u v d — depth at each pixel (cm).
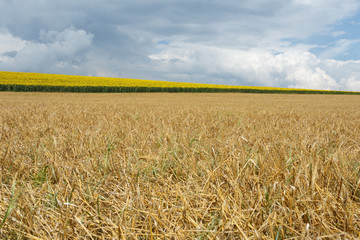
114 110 1052
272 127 528
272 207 168
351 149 341
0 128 499
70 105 1442
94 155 298
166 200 193
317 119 807
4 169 258
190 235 148
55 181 246
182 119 694
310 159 232
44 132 449
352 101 3045
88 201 194
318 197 179
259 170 217
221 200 172
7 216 149
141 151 311
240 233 140
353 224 158
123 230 143
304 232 138
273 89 5469
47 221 161
